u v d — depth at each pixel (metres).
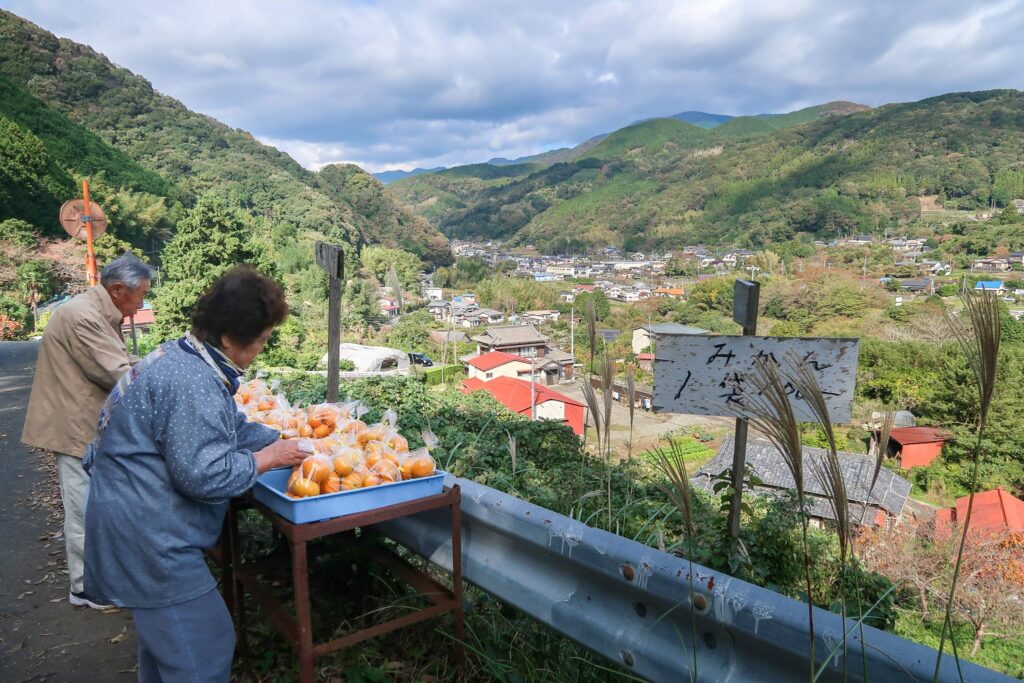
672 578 1.80
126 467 1.76
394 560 2.81
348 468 2.21
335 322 3.93
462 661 2.46
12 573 3.64
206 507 1.85
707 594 1.72
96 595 1.83
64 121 85.31
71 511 3.12
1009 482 29.27
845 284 73.88
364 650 2.69
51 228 49.25
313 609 3.00
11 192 47.50
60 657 2.81
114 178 81.19
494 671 2.39
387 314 74.62
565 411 30.52
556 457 7.39
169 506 1.77
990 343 1.30
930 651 1.37
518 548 2.32
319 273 63.91
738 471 2.91
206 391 1.78
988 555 13.12
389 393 8.55
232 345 1.85
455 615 2.45
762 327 72.88
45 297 29.52
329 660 2.64
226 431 1.82
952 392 31.88
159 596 1.77
